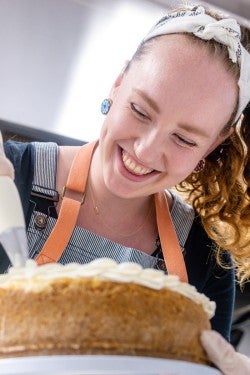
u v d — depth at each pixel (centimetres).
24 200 129
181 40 120
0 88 204
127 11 185
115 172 123
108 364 81
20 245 96
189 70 118
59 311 87
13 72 200
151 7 181
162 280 93
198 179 150
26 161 134
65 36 194
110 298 88
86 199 133
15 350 86
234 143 147
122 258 132
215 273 144
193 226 144
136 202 133
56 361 80
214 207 147
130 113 120
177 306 92
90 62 202
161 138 118
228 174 148
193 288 98
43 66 200
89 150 137
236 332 222
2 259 125
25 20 188
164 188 128
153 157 119
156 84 117
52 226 129
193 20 122
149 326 88
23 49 196
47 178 133
